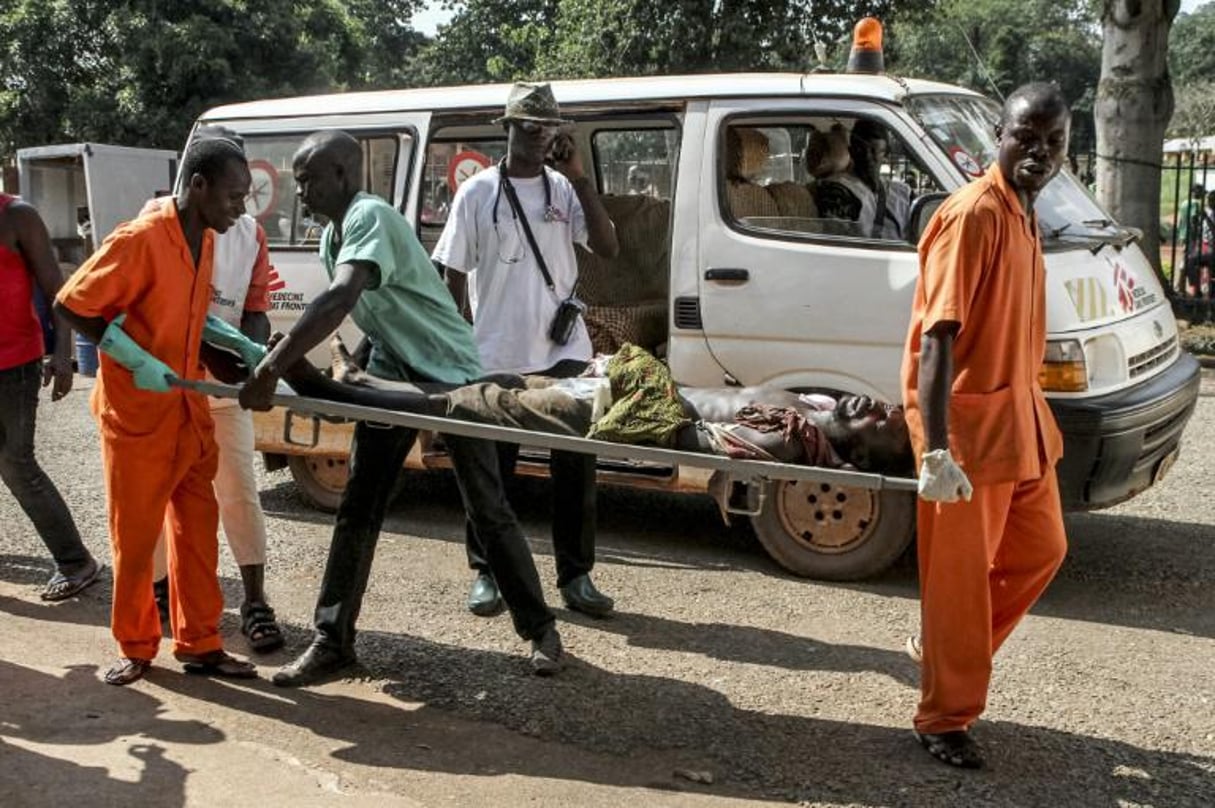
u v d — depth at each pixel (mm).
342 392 4297
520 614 4598
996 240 3656
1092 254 5562
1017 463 3707
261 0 25844
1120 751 3969
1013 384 3727
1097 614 5230
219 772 3801
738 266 5770
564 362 5312
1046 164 3654
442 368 4590
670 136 7023
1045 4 52969
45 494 5426
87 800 3604
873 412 5043
